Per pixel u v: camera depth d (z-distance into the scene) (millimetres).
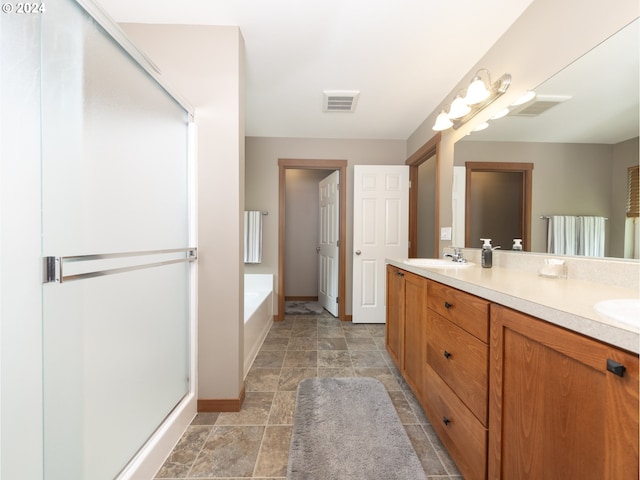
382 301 3291
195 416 1550
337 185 3492
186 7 1445
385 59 1856
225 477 1147
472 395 1014
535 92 1400
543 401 712
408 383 1742
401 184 3275
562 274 1231
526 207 1485
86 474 910
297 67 1943
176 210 1443
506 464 847
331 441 1328
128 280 1101
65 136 844
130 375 1109
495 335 896
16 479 767
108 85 998
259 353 2418
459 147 2143
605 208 1089
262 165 3385
